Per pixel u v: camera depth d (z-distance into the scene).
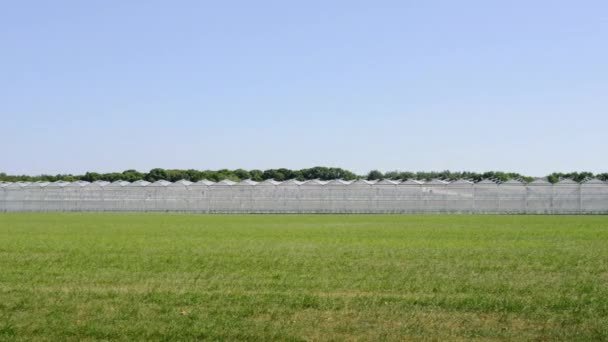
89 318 16.00
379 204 103.88
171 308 17.22
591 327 15.20
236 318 16.09
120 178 168.12
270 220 74.12
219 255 30.67
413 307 17.39
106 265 26.69
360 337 14.33
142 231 51.25
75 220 73.69
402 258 29.27
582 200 98.44
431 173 152.12
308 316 16.31
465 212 101.44
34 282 21.72
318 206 105.44
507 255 30.69
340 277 22.95
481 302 17.94
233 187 108.56
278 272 24.33
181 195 110.81
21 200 116.50
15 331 14.70
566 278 22.80
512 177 145.62
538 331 14.85
